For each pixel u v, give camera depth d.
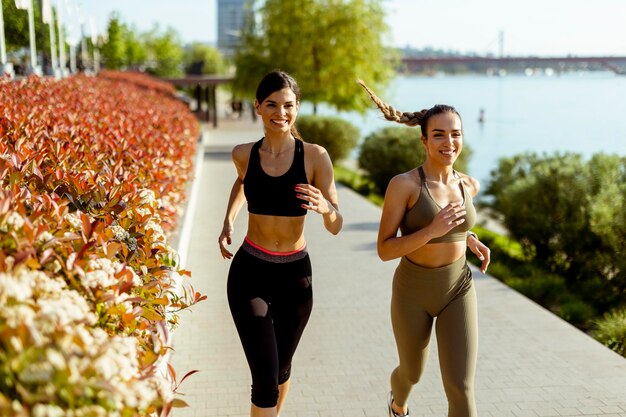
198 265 7.73
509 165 11.30
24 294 1.93
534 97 81.31
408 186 3.26
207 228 9.92
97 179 4.13
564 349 5.30
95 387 1.78
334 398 4.36
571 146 27.52
